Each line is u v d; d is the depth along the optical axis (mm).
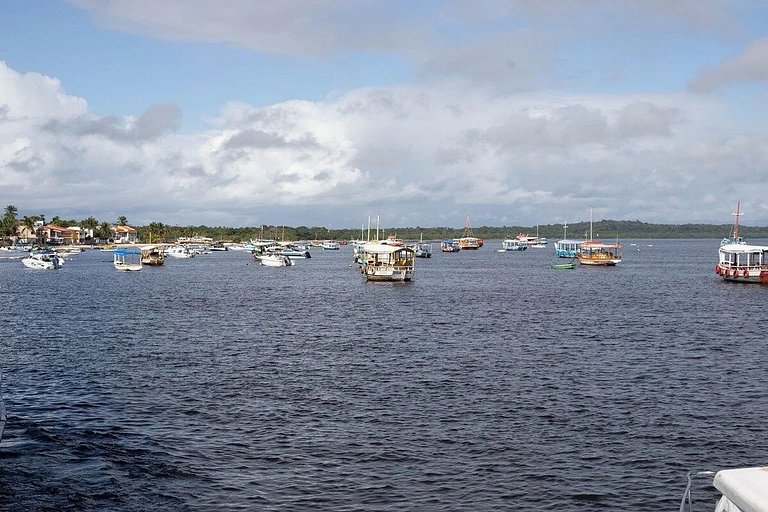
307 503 24094
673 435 31047
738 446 29641
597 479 26062
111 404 36312
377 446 29562
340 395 38219
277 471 26891
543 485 25484
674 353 51625
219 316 77188
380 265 135250
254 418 33688
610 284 128125
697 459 28141
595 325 68312
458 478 26156
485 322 70938
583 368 45625
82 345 55688
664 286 121750
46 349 53656
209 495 24766
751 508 11414
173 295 106312
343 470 26953
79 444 29828
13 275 162250
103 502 24266
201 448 29375
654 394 38438
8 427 32125
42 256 197750
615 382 41375
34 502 24281
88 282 137750
